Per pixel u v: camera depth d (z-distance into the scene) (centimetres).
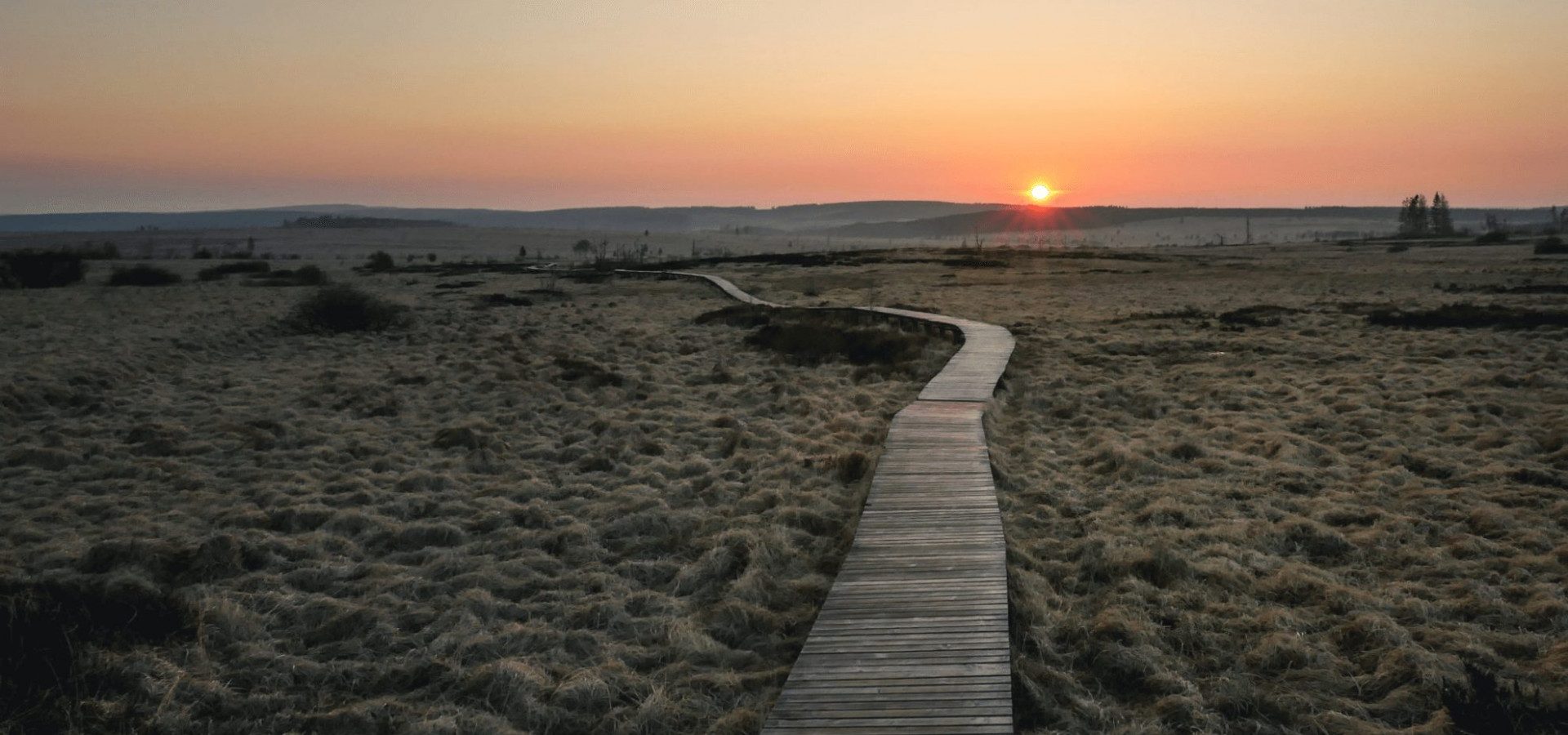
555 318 4041
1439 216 19350
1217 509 1215
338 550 1129
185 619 874
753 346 2997
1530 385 1894
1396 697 704
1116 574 988
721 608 905
